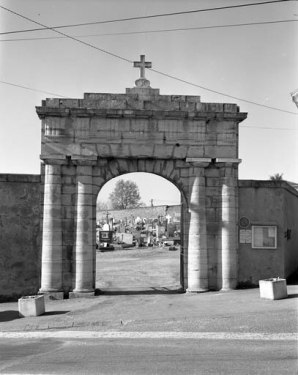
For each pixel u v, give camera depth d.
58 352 10.38
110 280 25.42
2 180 18.73
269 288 15.89
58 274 18.16
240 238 19.41
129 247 61.91
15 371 8.89
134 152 18.83
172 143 18.98
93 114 18.58
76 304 16.88
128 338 11.64
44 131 18.62
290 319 12.85
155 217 87.88
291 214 22.55
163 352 10.14
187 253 19.33
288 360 9.31
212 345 10.67
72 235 18.61
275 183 19.70
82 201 18.42
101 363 9.38
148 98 19.14
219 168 19.36
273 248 19.47
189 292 18.62
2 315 15.45
